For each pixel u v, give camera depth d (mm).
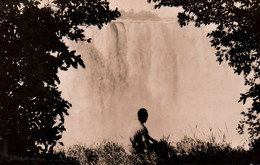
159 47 41375
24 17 9281
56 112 9398
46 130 9367
